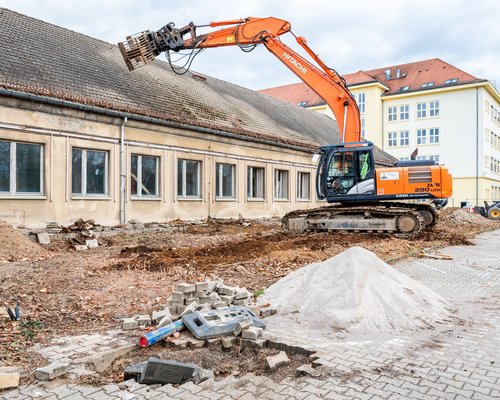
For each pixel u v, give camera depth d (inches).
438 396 147.6
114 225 631.2
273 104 1305.4
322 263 271.7
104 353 181.0
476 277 366.9
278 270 364.5
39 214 547.8
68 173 577.9
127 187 653.9
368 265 257.6
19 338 200.7
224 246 502.3
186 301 233.1
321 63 651.5
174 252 454.3
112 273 338.0
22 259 402.0
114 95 671.8
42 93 541.3
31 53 646.5
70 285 298.2
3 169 523.2
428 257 468.8
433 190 630.5
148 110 687.1
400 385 155.6
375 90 2080.5
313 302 239.9
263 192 932.0
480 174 1903.3
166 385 155.3
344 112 647.8
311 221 666.8
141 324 217.0
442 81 2014.0
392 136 2113.7
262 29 655.8
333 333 211.0
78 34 843.4
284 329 215.8
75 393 149.3
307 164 1058.1
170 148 720.3
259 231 712.4
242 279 328.5
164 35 627.5
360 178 647.1
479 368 171.5
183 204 745.0
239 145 859.4
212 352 188.4
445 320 237.1
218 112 880.3
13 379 154.4
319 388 153.0
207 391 150.5
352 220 644.7
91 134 605.9
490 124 2039.9
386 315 228.2
